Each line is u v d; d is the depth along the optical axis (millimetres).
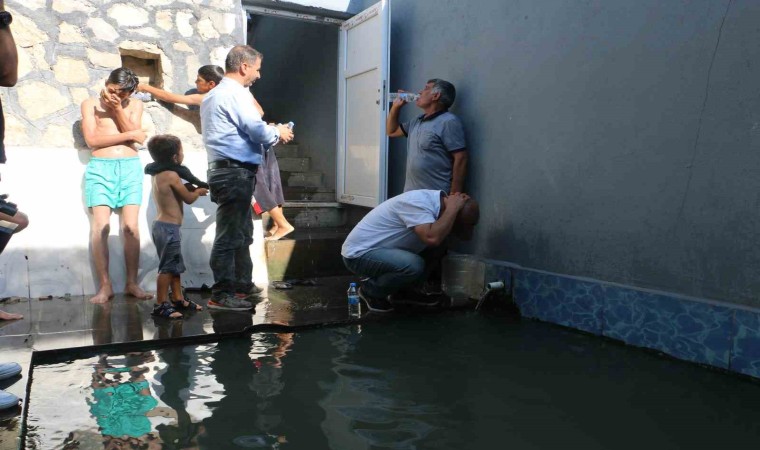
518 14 4141
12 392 2498
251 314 3887
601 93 3584
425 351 3250
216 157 3852
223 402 2488
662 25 3225
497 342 3445
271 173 5027
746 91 2854
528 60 4082
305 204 6059
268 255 5000
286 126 4090
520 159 4188
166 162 3896
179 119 4789
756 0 2803
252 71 3916
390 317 3934
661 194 3266
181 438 2139
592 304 3625
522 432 2254
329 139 6688
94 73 4492
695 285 3113
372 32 5465
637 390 2711
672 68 3182
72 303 4176
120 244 4512
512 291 4184
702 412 2467
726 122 2945
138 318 3758
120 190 4363
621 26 3445
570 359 3146
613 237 3551
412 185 4668
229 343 3355
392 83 5590
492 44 4387
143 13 4641
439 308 4230
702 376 2895
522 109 4145
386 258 3920
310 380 2770
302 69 7359
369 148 5594
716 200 3004
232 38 4973
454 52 4773
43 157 4293
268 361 3043
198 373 2850
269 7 5582
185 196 3910
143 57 4793
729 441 2197
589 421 2365
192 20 4816
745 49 2850
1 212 2477
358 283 4941
